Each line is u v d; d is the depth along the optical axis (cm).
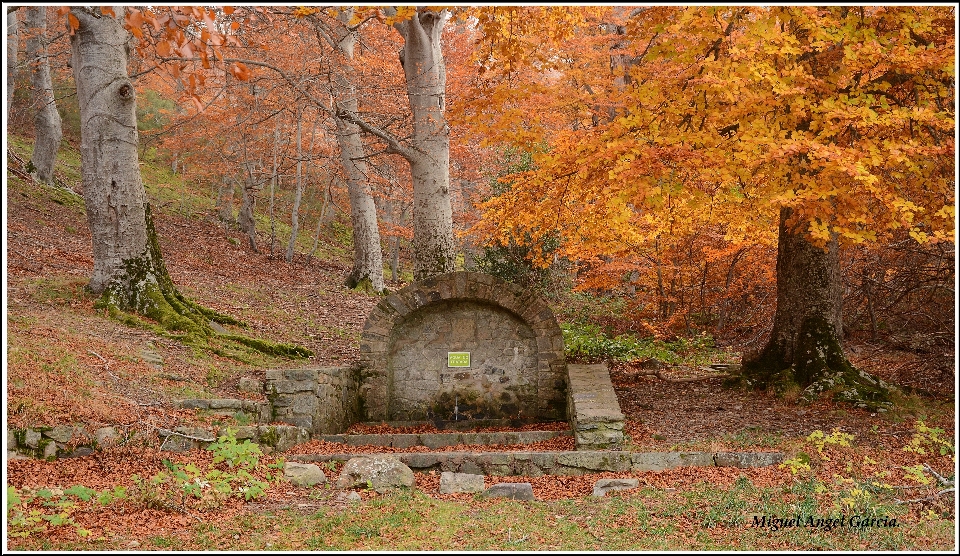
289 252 2327
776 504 775
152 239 1356
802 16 855
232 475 788
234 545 622
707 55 976
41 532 612
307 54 1708
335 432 1255
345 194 3016
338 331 1714
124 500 701
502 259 2059
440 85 1597
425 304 1403
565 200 1111
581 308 2172
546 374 1401
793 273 1272
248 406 1044
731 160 862
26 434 752
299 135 2105
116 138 1302
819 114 907
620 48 1847
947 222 880
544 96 1299
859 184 893
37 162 2258
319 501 783
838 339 1246
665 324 1855
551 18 1019
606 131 963
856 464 905
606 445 1023
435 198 1570
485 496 838
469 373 1429
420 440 1184
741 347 1830
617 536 682
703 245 1762
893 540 670
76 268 1602
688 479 890
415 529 695
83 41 1293
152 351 1148
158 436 852
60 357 951
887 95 1042
